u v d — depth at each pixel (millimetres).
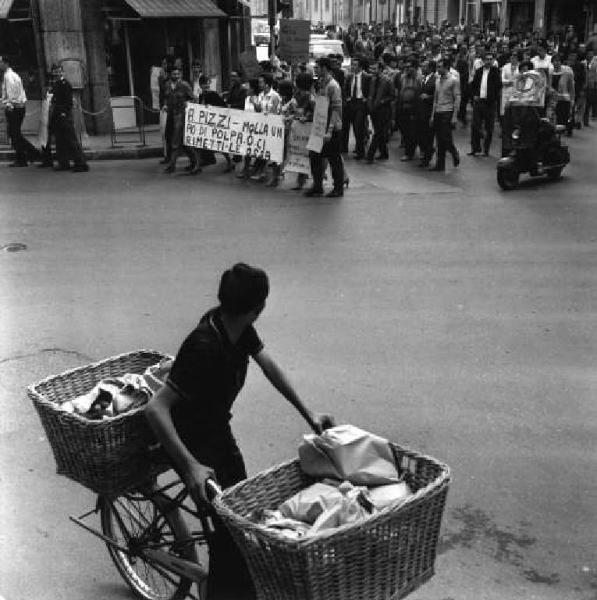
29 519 4156
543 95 12273
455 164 14297
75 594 3590
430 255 8836
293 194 12383
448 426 5043
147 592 3514
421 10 59531
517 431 4973
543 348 6266
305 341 6441
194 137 14055
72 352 6273
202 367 2756
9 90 14758
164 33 19547
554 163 12852
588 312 7039
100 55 17812
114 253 9062
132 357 3568
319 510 2545
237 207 11422
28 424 5148
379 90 14805
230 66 24016
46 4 16453
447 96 13695
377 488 2707
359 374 5812
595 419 5105
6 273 8383
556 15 40500
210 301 7387
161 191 12672
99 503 3492
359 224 10297
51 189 12922
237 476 3045
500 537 3938
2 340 6527
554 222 10242
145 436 3045
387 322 6836
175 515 3250
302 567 2295
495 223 10234
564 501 4227
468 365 5953
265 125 13031
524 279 7957
